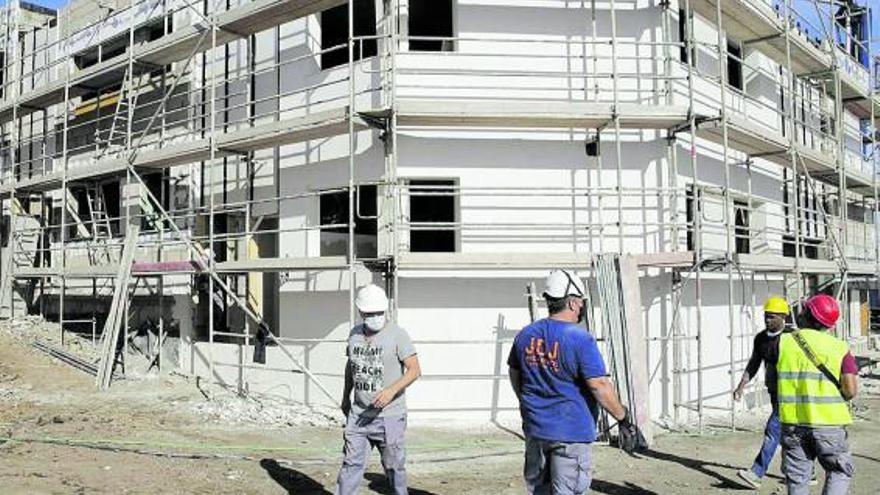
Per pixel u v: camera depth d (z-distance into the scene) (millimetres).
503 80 11234
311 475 7434
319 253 12039
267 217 12828
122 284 13094
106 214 15680
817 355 5258
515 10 11320
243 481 7148
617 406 4285
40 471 7113
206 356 12922
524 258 10281
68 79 15562
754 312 12539
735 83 14289
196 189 13820
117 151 15711
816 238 15523
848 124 20641
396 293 10211
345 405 5863
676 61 11539
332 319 11312
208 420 9992
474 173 11047
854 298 21281
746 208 13000
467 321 10797
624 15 11477
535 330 4504
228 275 12984
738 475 7547
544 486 4477
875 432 10703
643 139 11344
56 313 17203
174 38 13117
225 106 13445
